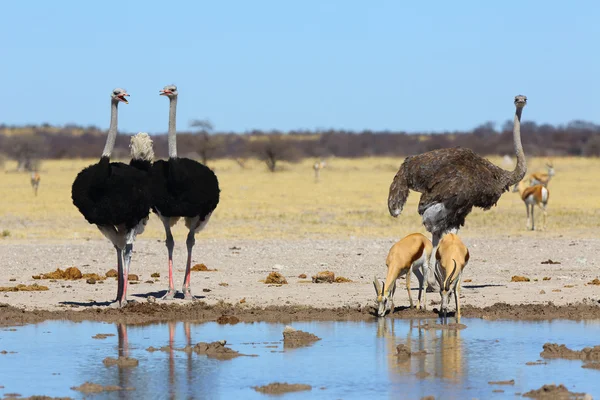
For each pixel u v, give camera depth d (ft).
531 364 58.18
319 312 76.54
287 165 518.78
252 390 52.54
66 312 76.54
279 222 170.91
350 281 94.99
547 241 135.44
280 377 55.42
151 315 75.51
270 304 80.53
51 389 52.90
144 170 77.77
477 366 57.77
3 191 280.51
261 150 458.09
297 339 65.62
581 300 81.82
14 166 511.81
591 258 115.03
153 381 54.60
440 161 85.15
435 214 83.76
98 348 63.46
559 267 106.83
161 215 79.00
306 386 53.11
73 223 169.99
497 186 86.22
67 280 96.22
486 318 73.77
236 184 318.86
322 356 60.70
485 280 95.86
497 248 126.21
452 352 61.57
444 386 53.06
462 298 83.15
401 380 54.44
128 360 59.00
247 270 104.53
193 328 70.69
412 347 63.10
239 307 78.64
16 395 51.57
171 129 78.07
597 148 613.52
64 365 58.70
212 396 51.39
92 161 576.61
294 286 91.40
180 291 87.45
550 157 593.83
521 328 69.62
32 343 65.00
